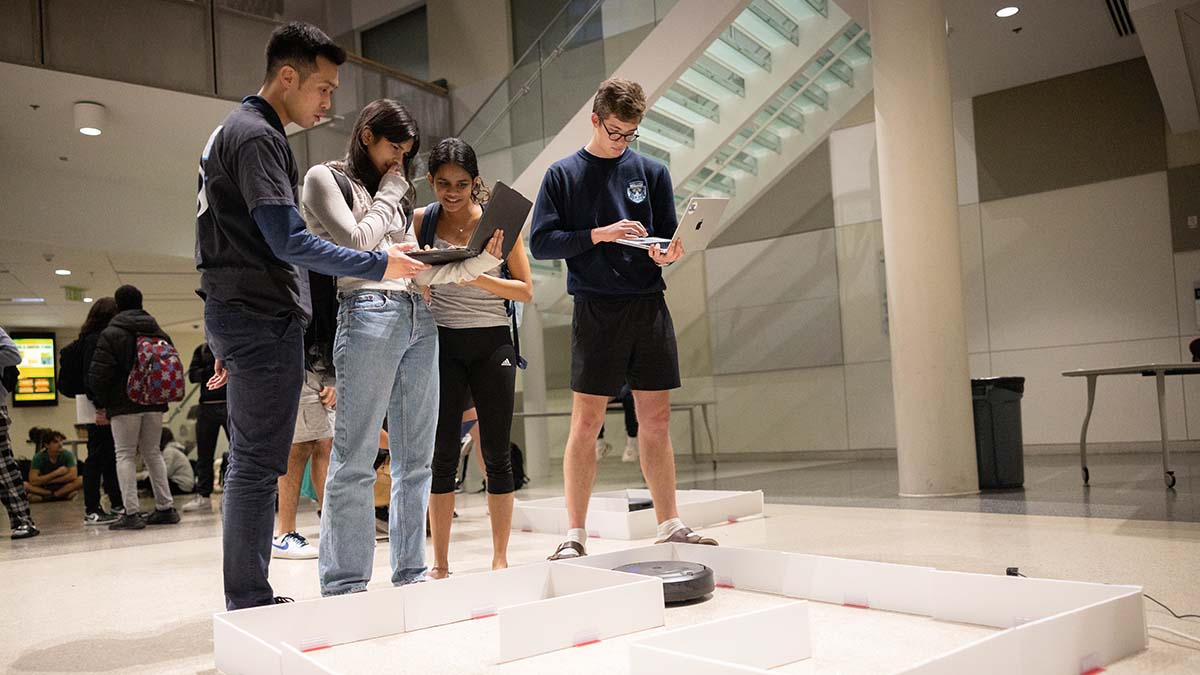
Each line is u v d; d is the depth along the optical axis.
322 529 2.53
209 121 8.27
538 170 7.16
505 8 11.08
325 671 1.53
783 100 8.38
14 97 7.50
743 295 9.45
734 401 9.48
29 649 2.40
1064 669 1.67
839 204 8.95
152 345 5.98
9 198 9.33
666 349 3.27
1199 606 2.17
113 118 8.09
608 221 3.26
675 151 8.27
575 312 3.26
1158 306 7.97
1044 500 4.60
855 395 8.83
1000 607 2.08
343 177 2.54
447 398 3.00
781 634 1.84
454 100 8.88
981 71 8.23
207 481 7.57
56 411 16.70
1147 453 7.88
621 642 2.09
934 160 5.27
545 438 8.87
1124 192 8.15
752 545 3.51
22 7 6.86
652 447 3.31
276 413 2.28
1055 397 8.38
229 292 2.25
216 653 2.07
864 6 6.73
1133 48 7.82
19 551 4.92
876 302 8.74
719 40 7.33
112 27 7.21
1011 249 8.63
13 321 15.71
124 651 2.32
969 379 5.30
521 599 2.55
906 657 1.83
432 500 3.02
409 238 2.77
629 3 6.64
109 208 10.04
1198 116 7.61
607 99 3.18
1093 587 1.93
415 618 2.36
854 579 2.38
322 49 2.34
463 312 3.01
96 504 6.78
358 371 2.51
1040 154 8.53
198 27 7.65
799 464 8.62
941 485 5.16
